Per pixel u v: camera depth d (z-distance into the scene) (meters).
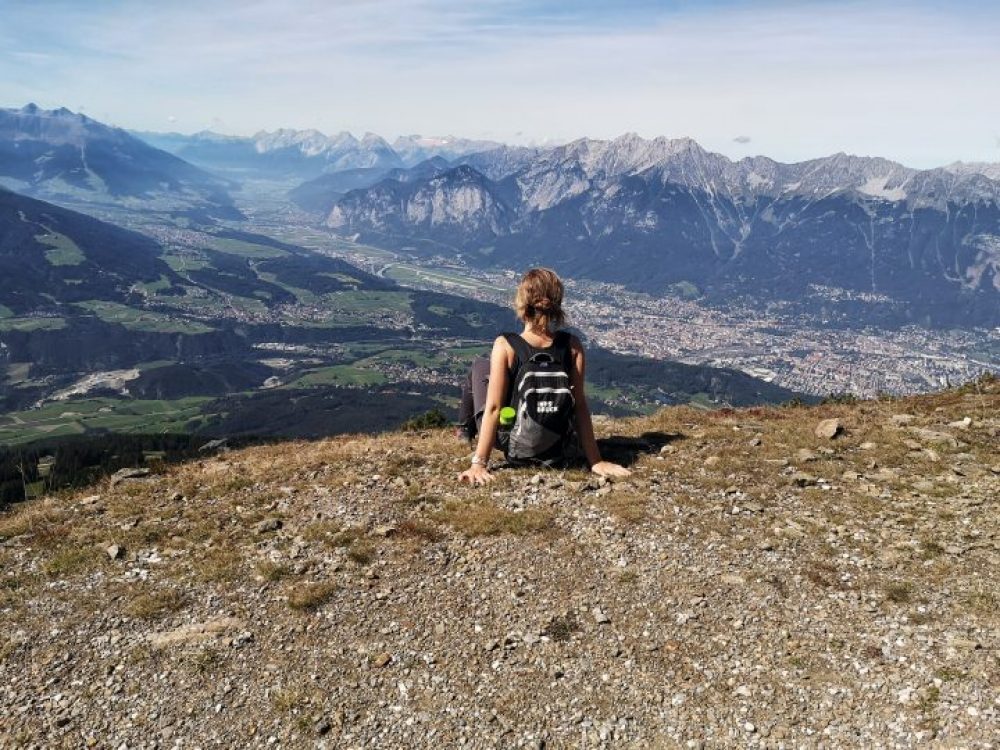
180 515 2.94
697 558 2.46
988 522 2.60
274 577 2.44
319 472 3.34
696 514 2.73
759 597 2.25
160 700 1.97
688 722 1.84
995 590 2.19
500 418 2.84
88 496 3.23
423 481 3.10
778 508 2.79
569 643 2.10
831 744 1.75
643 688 1.94
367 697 1.95
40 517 2.98
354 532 2.68
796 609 2.19
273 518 2.83
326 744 1.83
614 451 3.35
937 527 2.59
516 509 2.75
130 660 2.09
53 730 1.89
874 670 1.93
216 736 1.86
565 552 2.50
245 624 2.22
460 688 1.97
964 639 1.99
